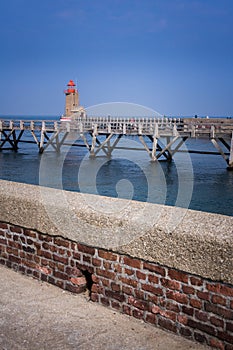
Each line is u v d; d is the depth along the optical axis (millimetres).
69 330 2545
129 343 2406
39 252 3252
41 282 3246
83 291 3049
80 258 2961
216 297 2273
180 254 2393
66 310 2793
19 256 3432
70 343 2406
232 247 2168
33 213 3211
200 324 2352
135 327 2578
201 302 2340
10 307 2832
